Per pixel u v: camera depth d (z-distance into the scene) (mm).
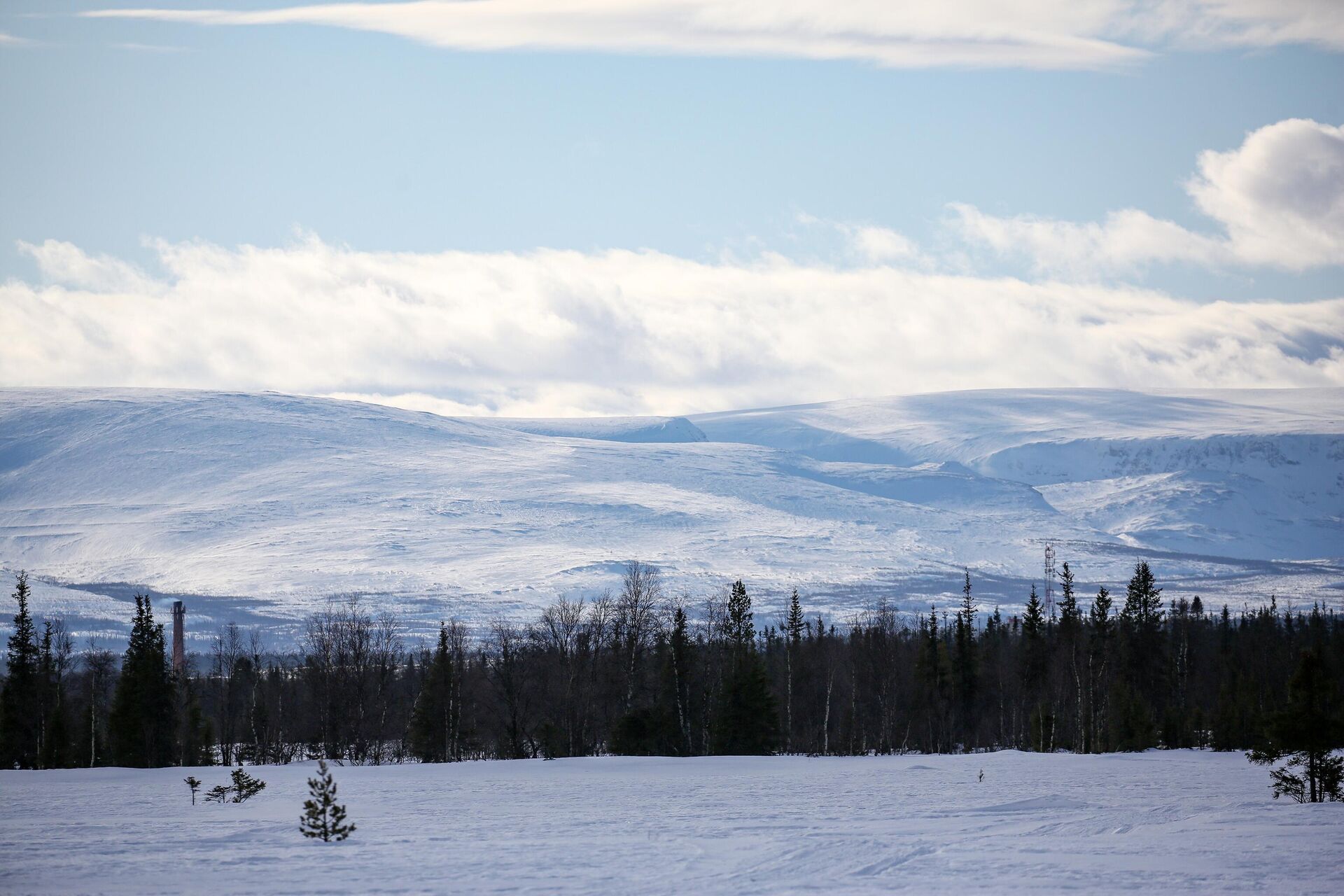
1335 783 159625
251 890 95750
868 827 138500
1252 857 103812
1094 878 94750
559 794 190625
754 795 185625
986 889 91375
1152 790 185875
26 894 94812
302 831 128375
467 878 100625
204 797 188000
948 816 151500
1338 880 92688
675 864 107125
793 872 101875
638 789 199000
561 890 95188
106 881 101125
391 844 124812
